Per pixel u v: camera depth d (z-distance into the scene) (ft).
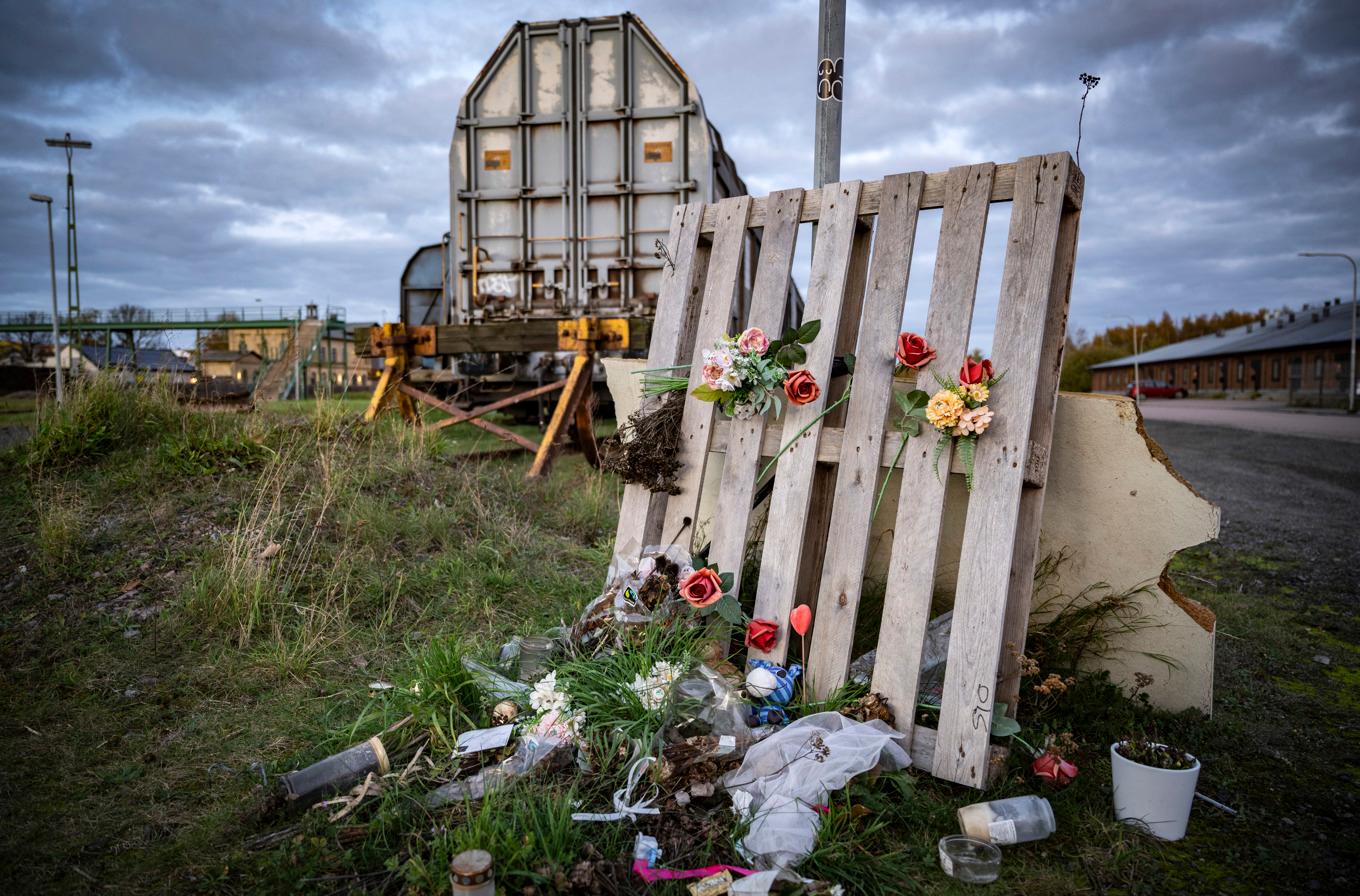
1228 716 10.54
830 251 10.84
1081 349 298.76
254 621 11.62
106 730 9.21
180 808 7.77
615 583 10.71
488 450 25.07
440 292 37.86
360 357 24.39
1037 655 10.21
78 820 7.54
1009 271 9.37
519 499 18.40
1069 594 11.02
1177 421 88.38
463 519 16.44
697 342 11.63
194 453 16.98
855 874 6.87
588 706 8.70
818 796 7.55
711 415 11.25
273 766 8.41
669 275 12.45
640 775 7.90
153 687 10.19
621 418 16.15
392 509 16.15
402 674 10.20
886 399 9.82
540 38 28.43
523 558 15.15
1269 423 82.74
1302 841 7.68
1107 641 10.84
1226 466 40.60
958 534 11.53
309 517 15.14
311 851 6.89
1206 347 255.09
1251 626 14.20
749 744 8.34
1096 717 9.84
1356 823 8.05
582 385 22.63
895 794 8.24
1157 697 10.64
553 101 28.40
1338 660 12.78
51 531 13.51
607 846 6.98
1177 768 7.72
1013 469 8.81
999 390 9.08
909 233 10.21
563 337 22.97
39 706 9.66
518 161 28.78
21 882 6.66
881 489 9.70
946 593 11.60
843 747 7.97
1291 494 30.60
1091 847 7.52
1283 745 9.83
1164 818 7.68
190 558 13.52
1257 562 19.33
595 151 28.09
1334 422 84.38
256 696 10.07
